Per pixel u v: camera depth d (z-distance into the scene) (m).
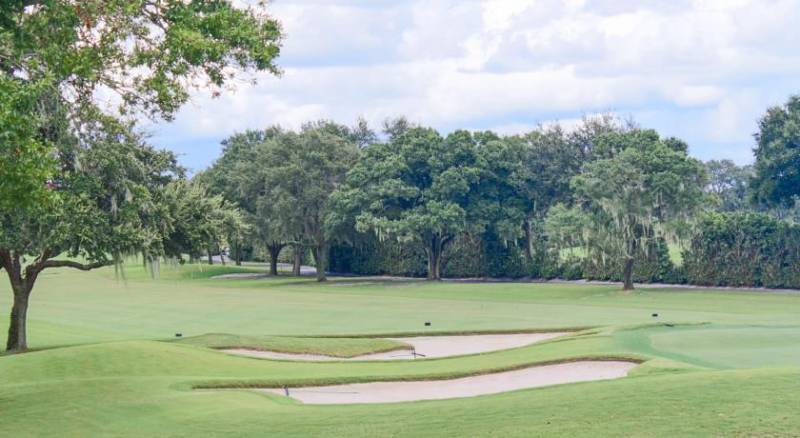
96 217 29.52
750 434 11.09
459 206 75.38
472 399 16.95
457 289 66.44
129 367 25.02
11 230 27.73
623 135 61.25
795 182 60.47
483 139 79.31
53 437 15.72
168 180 34.19
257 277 93.00
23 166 15.32
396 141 81.06
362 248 91.00
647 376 17.14
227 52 18.16
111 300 62.19
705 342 24.58
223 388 21.45
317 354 30.52
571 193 79.12
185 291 70.81
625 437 11.42
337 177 83.88
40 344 35.25
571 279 73.25
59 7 16.20
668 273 64.56
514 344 31.70
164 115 19.89
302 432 14.38
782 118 60.12
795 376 14.84
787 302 48.16
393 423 14.44
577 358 23.33
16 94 14.70
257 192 88.12
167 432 15.52
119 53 18.52
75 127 23.42
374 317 44.94
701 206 57.41
